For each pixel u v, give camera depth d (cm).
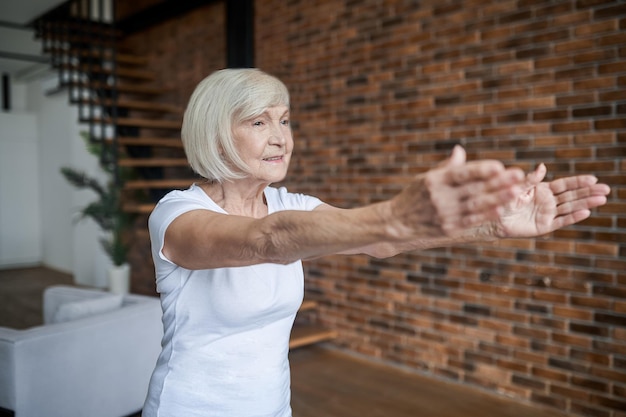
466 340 330
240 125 94
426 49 338
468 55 318
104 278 638
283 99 98
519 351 306
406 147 353
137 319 281
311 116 415
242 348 97
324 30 400
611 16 261
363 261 387
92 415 260
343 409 302
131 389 279
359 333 391
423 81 341
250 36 451
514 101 299
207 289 94
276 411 101
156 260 95
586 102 272
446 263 338
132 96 608
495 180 47
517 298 306
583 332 280
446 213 50
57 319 285
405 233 54
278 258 67
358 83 380
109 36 596
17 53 703
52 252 833
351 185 389
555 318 291
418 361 356
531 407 300
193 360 95
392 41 357
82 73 534
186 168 531
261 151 95
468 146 321
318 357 389
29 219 853
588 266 277
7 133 817
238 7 453
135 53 607
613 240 268
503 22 301
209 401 95
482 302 321
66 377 249
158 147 564
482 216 50
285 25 430
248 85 93
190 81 527
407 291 360
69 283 699
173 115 551
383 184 368
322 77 404
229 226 73
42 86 813
